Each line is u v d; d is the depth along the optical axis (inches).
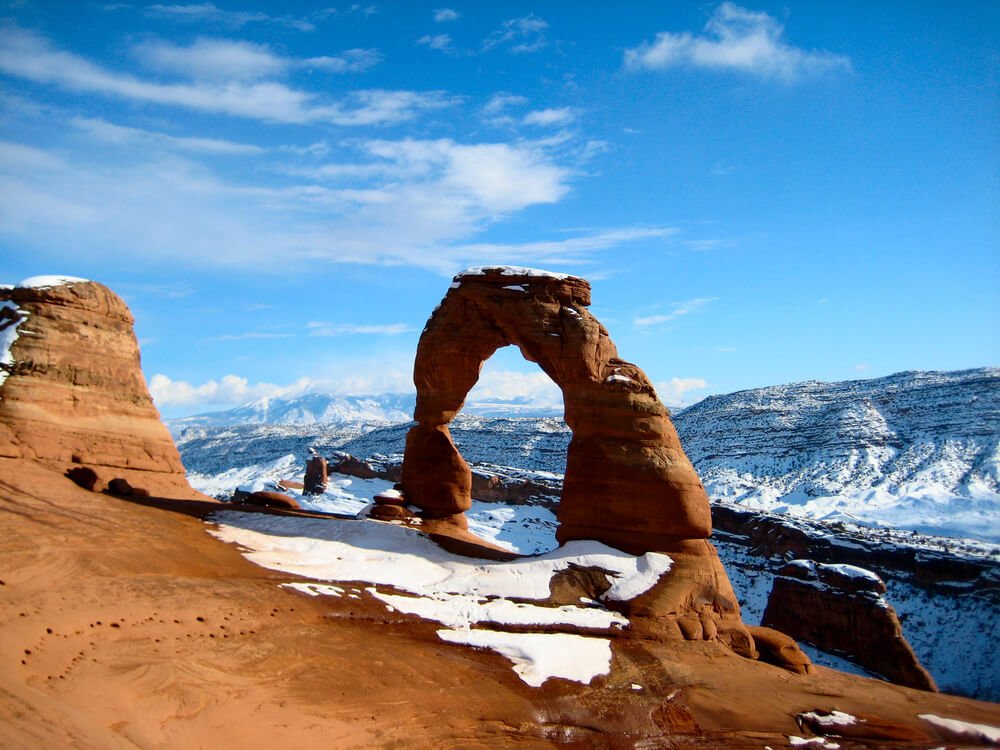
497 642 762.8
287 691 590.2
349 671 646.5
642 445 995.3
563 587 895.7
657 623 877.8
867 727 736.3
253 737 518.6
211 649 616.1
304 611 738.2
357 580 847.7
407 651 712.4
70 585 657.6
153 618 637.3
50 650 543.5
